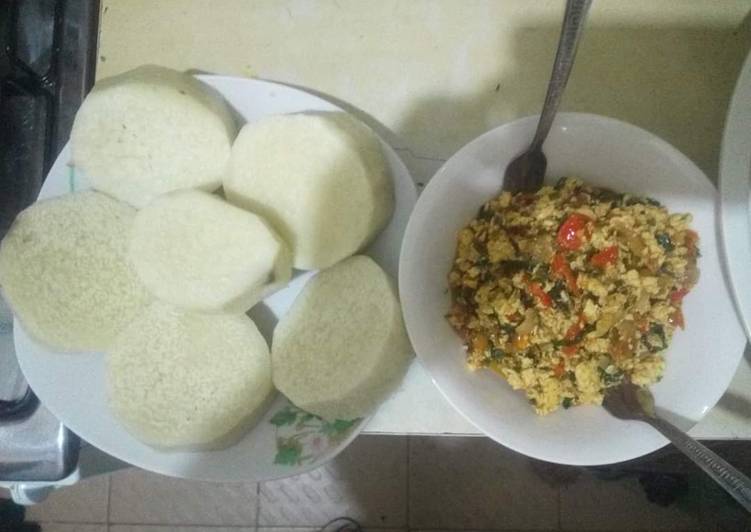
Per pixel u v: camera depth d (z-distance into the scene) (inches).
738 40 27.6
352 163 25.2
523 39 28.3
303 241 26.0
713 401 22.1
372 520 52.6
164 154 27.0
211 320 26.8
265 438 26.4
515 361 22.7
